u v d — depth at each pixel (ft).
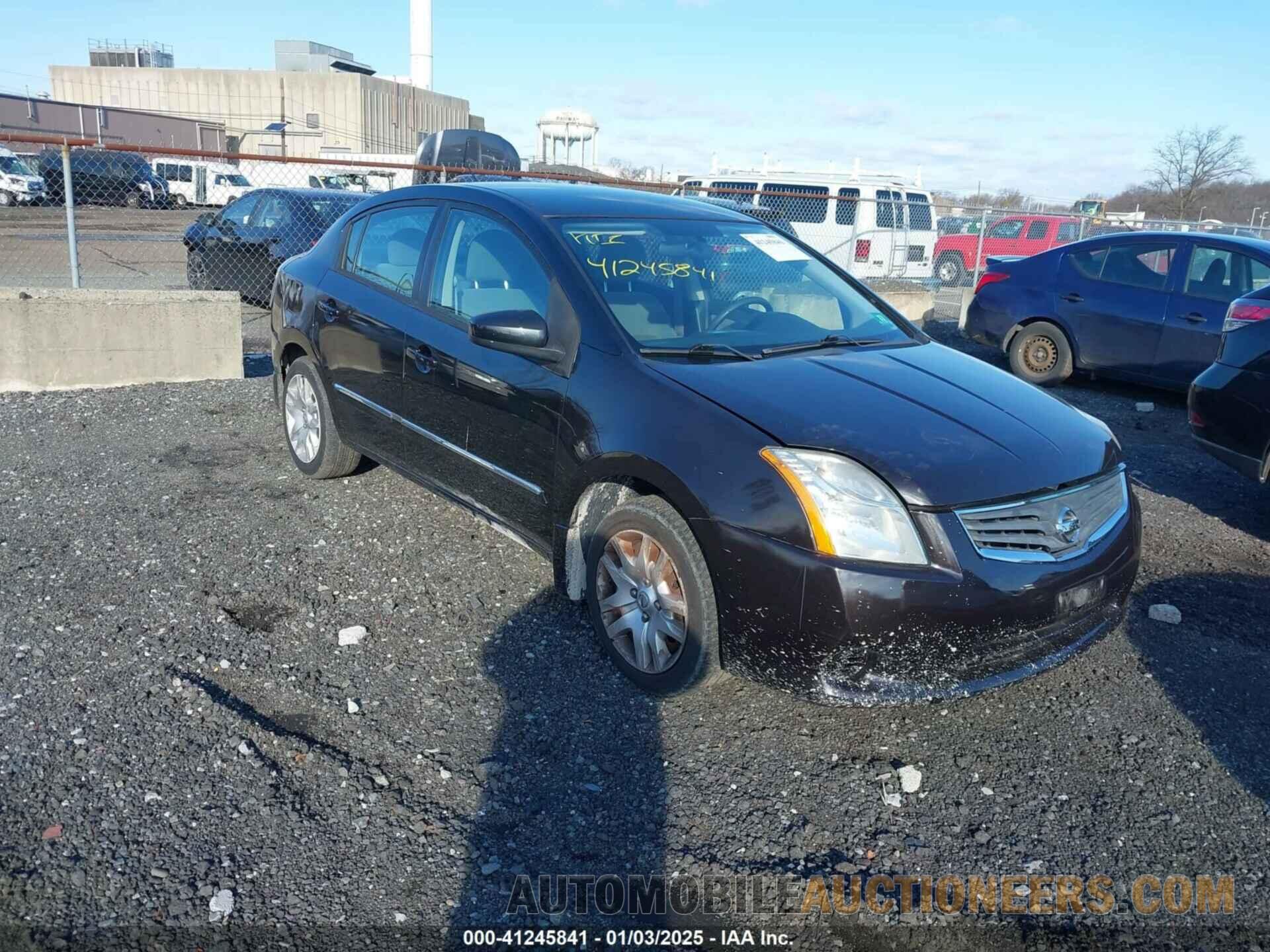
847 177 61.26
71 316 23.93
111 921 7.90
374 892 8.41
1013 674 10.19
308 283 17.20
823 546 9.55
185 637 12.18
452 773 9.96
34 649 11.64
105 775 9.53
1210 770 10.53
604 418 11.28
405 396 14.61
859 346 13.15
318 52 220.23
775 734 10.87
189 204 61.41
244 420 22.02
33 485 17.20
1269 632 13.84
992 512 9.87
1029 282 32.01
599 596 11.82
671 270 13.16
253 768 9.79
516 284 13.08
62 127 126.00
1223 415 17.69
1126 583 11.21
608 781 9.97
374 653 12.10
